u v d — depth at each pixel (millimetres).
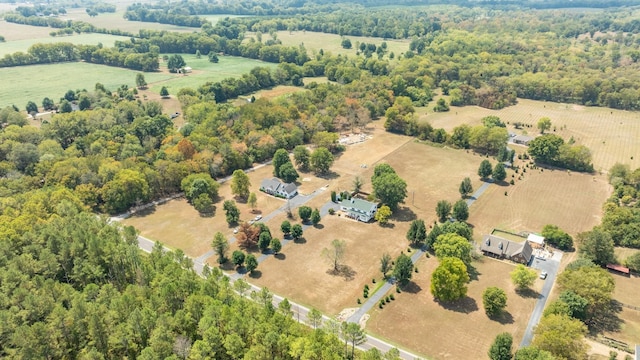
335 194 185375
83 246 128000
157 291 112875
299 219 174125
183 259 132375
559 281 126938
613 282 123500
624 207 171875
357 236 162750
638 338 114062
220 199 189500
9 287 108375
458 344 113062
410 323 120562
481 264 146250
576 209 180125
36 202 153875
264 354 94438
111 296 110188
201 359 94125
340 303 128625
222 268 144750
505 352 102750
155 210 180750
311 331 109188
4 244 123188
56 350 96625
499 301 119875
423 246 155875
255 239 154125
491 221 171875
